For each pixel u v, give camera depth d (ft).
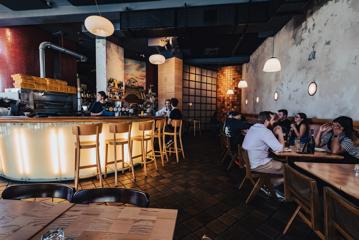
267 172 9.25
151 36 18.30
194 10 15.71
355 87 9.71
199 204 9.03
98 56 20.20
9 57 19.06
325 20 11.96
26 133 11.05
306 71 14.02
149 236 2.85
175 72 27.22
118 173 13.12
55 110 22.16
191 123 32.53
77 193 4.24
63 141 11.32
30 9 16.56
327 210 4.23
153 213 3.52
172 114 17.26
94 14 16.51
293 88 15.85
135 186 11.05
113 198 4.31
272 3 14.40
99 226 3.09
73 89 24.31
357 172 5.95
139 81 33.53
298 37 15.16
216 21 15.52
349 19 10.09
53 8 16.47
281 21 14.99
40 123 10.99
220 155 18.52
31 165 11.24
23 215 3.40
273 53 20.21
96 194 4.31
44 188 4.50
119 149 13.19
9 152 11.41
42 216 3.37
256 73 25.93
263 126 9.52
